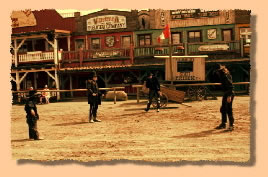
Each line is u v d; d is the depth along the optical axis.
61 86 23.75
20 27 24.88
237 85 20.11
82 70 22.72
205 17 22.41
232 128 10.43
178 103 15.69
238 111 13.37
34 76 24.83
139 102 17.92
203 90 17.42
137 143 9.48
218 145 8.89
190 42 22.48
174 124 11.73
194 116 12.91
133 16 23.66
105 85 23.05
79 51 23.55
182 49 21.19
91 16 24.45
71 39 24.83
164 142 9.45
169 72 17.20
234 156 7.95
